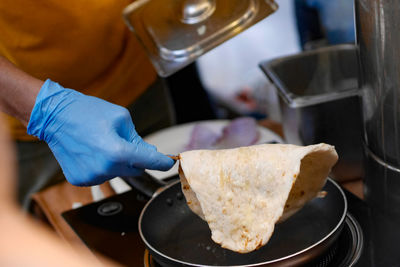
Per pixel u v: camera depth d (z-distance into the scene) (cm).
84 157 70
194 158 68
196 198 70
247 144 98
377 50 63
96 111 71
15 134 108
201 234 72
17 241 34
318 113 81
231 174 66
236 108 162
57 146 74
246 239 64
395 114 64
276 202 63
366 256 65
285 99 83
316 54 95
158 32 98
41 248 34
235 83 163
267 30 154
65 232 83
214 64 167
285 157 64
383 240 67
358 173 84
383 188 70
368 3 62
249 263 66
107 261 72
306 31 130
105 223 79
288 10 147
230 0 97
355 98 79
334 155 65
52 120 73
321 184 69
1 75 76
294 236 69
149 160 68
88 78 111
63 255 35
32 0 97
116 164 68
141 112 122
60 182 106
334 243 66
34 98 75
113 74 113
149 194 78
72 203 92
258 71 156
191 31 97
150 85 121
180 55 95
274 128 108
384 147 68
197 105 149
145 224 72
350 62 94
